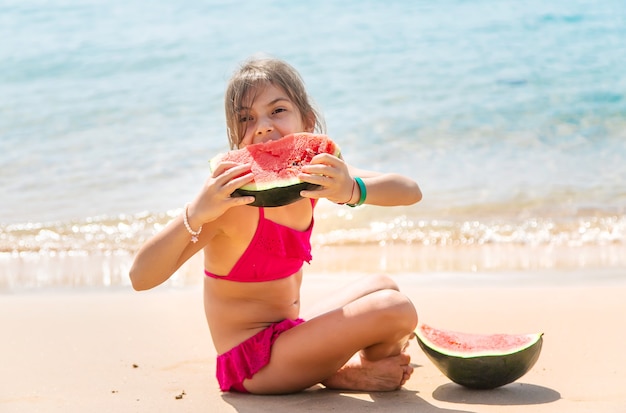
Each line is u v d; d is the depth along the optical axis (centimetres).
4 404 383
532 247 735
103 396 393
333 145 374
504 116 1141
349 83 1299
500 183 907
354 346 379
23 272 690
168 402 383
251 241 392
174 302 593
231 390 403
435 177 930
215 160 377
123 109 1216
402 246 747
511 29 1595
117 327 526
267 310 408
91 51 1530
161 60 1461
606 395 374
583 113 1147
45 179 952
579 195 867
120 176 958
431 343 389
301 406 373
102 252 747
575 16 1670
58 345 486
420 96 1233
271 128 400
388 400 379
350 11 1766
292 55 1455
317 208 854
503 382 382
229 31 1630
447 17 1698
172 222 375
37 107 1234
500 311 540
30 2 1903
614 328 493
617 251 717
